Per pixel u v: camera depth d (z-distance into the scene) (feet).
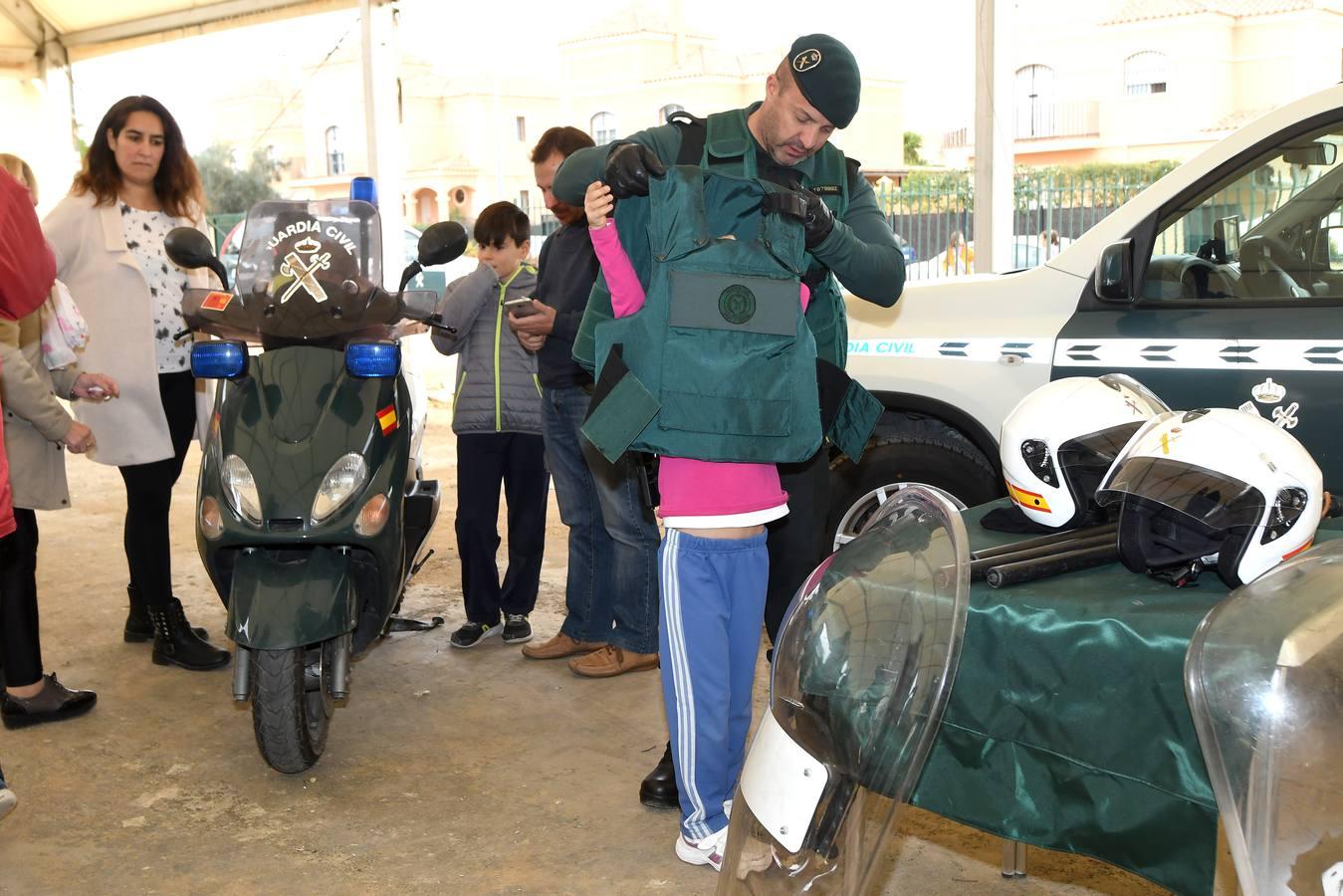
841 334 9.40
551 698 13.21
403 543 11.78
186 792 11.06
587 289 12.63
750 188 7.97
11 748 12.08
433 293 11.80
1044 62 118.32
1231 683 5.50
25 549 12.31
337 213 11.88
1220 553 6.62
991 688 6.59
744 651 9.05
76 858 9.89
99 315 13.23
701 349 7.77
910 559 6.70
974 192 22.70
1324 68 108.58
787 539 9.66
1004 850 9.39
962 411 12.57
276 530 10.57
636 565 13.23
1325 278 10.70
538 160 12.59
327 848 9.98
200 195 14.24
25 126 41.45
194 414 14.25
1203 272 11.27
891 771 6.34
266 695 10.40
